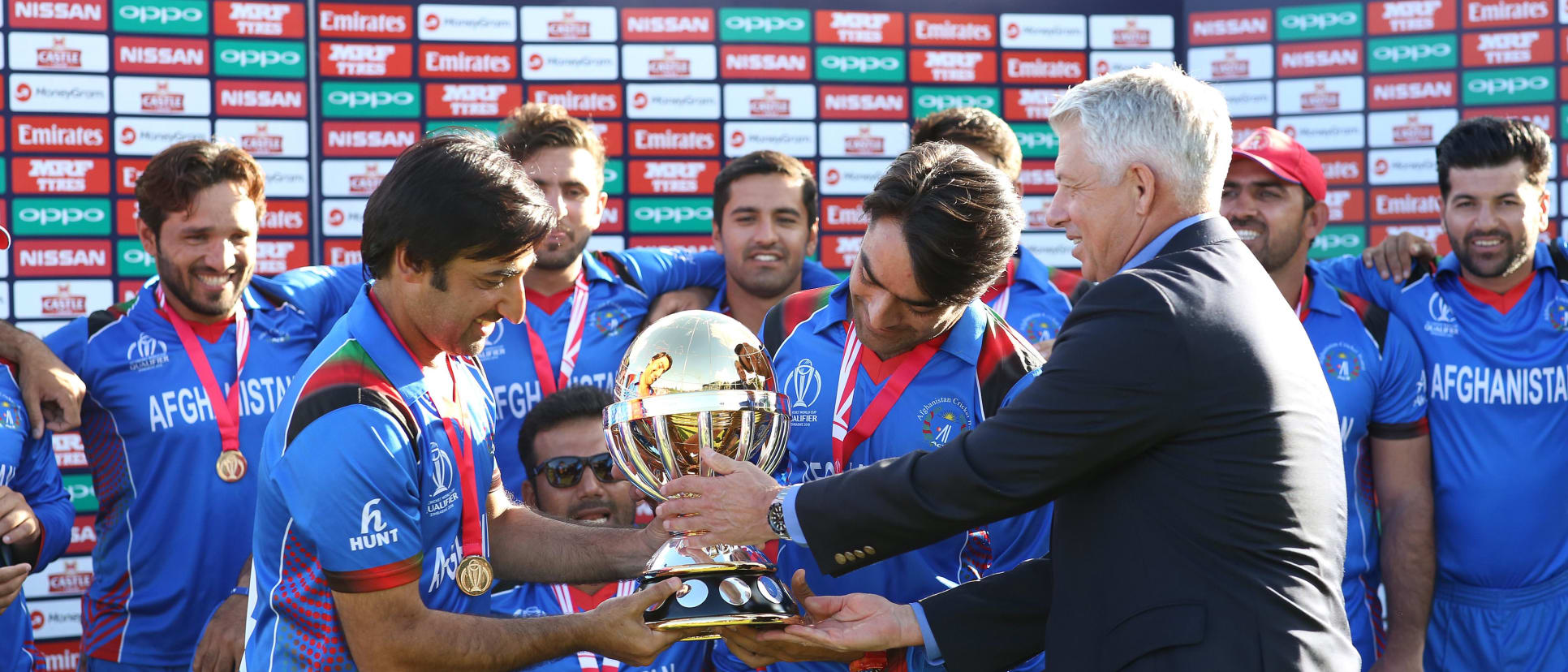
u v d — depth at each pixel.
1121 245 1.82
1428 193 4.04
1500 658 3.10
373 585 1.67
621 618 1.80
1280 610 1.60
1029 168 4.11
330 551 1.67
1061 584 1.74
